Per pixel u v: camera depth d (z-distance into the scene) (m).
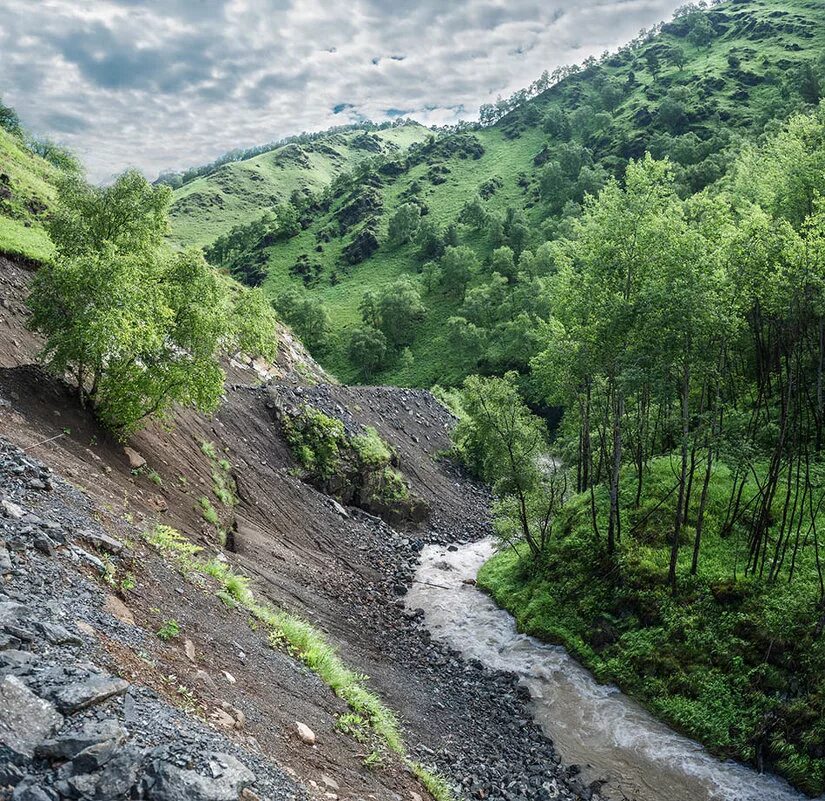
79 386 19.97
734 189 47.25
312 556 29.14
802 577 23.03
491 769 16.30
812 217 26.30
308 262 176.12
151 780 6.43
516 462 31.56
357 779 10.33
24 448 15.12
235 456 31.28
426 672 22.67
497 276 133.75
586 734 20.33
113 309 18.05
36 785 5.91
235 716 9.37
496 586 31.84
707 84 173.38
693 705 20.92
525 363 109.62
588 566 28.75
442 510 44.84
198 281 21.42
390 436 47.38
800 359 30.48
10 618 7.99
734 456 25.17
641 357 24.83
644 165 26.33
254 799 7.17
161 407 20.72
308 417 39.53
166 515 19.00
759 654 21.12
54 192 43.41
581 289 27.94
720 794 17.52
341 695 13.99
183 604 12.55
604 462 38.28
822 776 17.48
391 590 30.95
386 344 131.88
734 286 25.33
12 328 22.42
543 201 170.00
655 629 24.11
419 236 171.12
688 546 27.05
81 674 7.51
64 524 11.87
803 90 138.25
